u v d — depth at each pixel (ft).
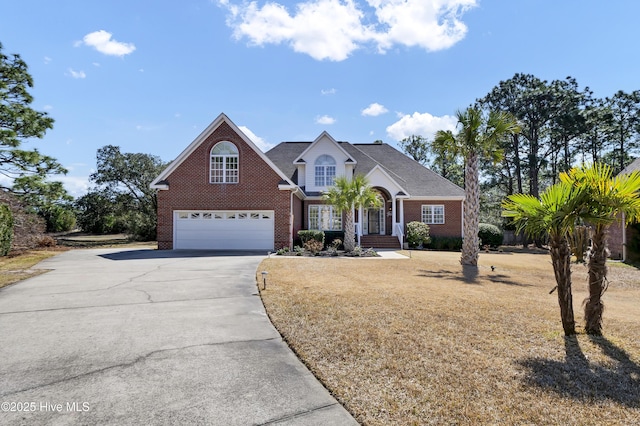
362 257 55.26
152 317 20.88
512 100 117.60
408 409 10.77
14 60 72.79
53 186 73.92
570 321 17.67
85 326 19.11
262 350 15.89
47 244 73.56
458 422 10.05
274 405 11.17
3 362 14.42
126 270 38.52
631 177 16.19
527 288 31.19
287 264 43.16
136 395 11.77
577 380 12.73
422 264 46.26
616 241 62.28
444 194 81.87
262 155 63.82
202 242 63.93
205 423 10.15
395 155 94.94
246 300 25.08
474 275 38.47
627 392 11.85
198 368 13.93
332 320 19.75
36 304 23.85
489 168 127.75
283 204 63.67
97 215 131.75
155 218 112.88
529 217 18.12
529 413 10.50
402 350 15.44
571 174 18.30
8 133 67.67
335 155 79.00
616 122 113.70
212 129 64.49
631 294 31.04
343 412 10.77
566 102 108.27
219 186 63.98
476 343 16.35
